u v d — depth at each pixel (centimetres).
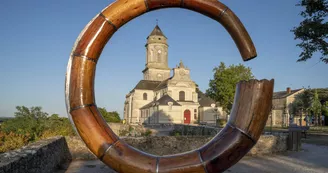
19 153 525
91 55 247
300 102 3872
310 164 920
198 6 267
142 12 263
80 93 243
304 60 1645
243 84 254
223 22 269
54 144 754
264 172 797
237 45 271
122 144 248
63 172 762
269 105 249
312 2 1508
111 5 255
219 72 3256
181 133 2447
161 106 4328
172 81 4838
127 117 5897
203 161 239
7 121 1094
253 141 244
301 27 1572
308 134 2161
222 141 244
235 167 858
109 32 254
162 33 5916
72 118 243
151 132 2372
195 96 4894
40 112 1179
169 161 242
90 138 242
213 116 4766
